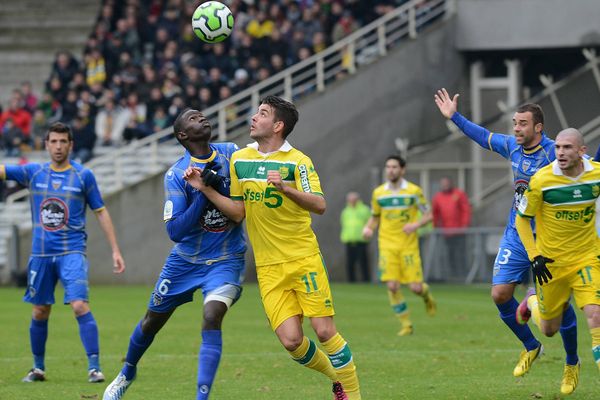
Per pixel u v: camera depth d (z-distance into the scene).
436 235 56.38
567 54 69.56
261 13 67.12
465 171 61.72
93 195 25.50
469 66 69.12
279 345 32.06
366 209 61.56
